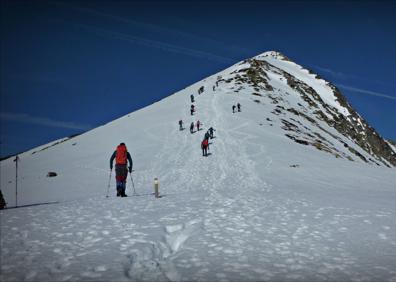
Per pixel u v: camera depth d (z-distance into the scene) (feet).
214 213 39.70
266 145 138.72
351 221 37.50
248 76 292.61
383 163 301.22
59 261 24.30
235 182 85.40
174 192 66.44
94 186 93.40
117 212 39.78
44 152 210.18
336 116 308.60
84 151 176.45
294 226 35.12
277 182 83.35
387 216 40.22
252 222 36.14
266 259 25.86
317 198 52.70
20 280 21.29
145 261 25.49
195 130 167.73
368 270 24.16
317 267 24.54
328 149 169.48
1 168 178.29
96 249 26.81
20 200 82.12
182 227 34.17
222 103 219.20
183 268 23.77
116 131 206.49
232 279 22.04
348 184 83.82
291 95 289.74
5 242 27.94
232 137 150.61
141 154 138.51
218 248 28.04
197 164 114.62
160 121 199.52
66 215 37.83
